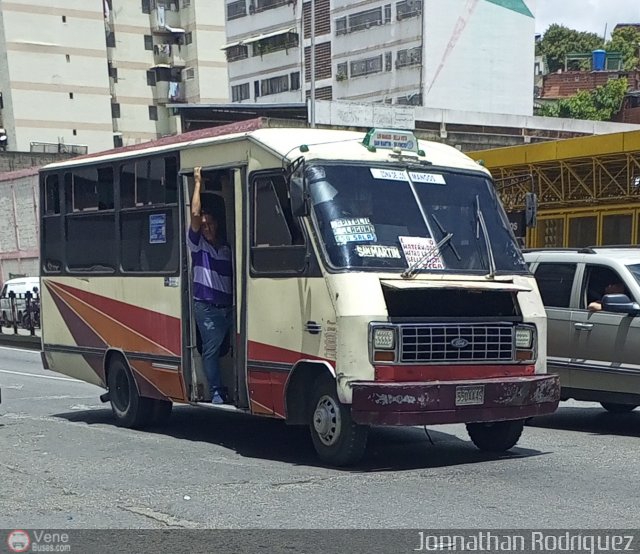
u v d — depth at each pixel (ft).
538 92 244.42
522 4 195.72
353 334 23.95
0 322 83.92
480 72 193.16
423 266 25.49
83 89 214.48
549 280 34.04
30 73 207.72
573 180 72.79
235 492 23.02
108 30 225.15
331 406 25.41
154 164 31.78
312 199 25.36
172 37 233.35
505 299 26.63
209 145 29.22
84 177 35.73
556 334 33.06
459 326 25.18
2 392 45.98
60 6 211.41
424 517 20.25
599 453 28.07
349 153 26.58
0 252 119.34
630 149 65.16
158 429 33.71
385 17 194.59
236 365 28.14
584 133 162.40
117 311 33.68
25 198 113.60
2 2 205.05
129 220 33.01
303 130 28.66
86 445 30.45
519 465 26.12
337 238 24.97
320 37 207.92
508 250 27.58
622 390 31.30
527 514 20.42
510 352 26.07
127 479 24.94
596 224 71.15
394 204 26.32
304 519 20.29
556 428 33.42
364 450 26.35
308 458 27.50
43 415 37.91
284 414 26.30
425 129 145.07
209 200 30.14
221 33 233.35
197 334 30.01
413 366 24.47
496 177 77.10
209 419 35.99
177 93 232.94
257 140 27.30
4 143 199.41
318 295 24.95
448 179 27.86
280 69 216.54
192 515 20.89
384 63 195.31
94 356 35.22
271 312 26.61
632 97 209.97
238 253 27.99
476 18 192.13
